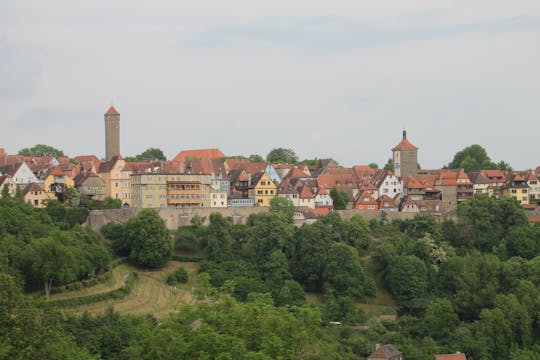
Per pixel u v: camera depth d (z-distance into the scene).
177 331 123.50
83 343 173.38
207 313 129.62
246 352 118.00
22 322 122.69
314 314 136.25
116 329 181.25
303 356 136.38
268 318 129.88
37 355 120.38
